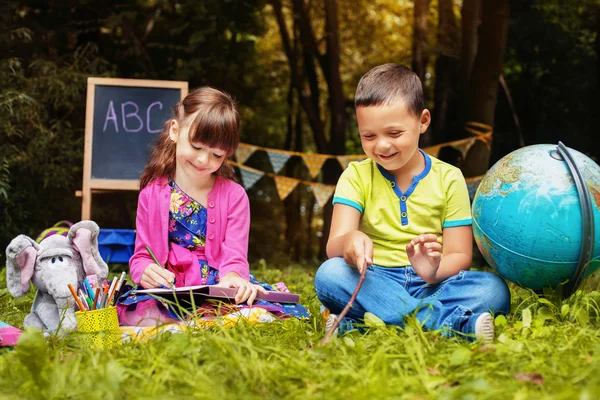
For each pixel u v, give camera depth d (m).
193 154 3.64
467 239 3.46
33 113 8.28
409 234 3.42
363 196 3.48
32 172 8.49
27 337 2.18
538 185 3.33
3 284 5.27
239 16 10.72
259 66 13.96
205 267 3.81
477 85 9.29
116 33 10.27
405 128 3.20
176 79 9.95
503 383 2.13
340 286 3.18
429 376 2.19
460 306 3.03
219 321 2.91
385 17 15.51
